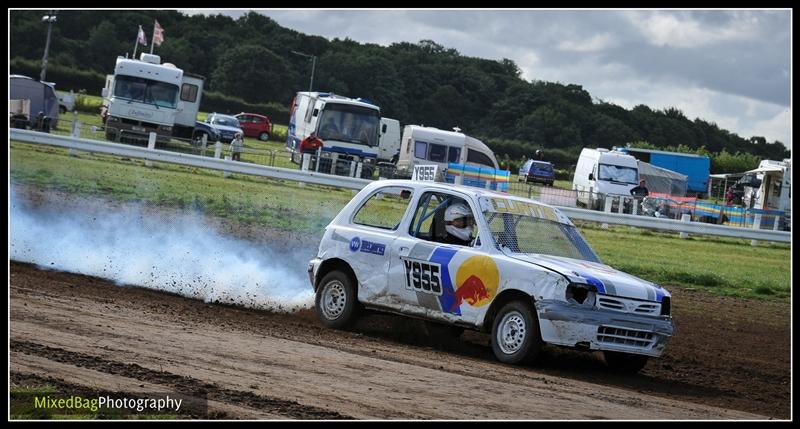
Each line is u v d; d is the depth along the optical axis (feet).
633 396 32.63
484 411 27.48
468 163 174.29
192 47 409.90
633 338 36.24
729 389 37.37
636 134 393.29
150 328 36.40
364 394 28.35
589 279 35.91
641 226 115.24
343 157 157.28
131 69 158.51
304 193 113.19
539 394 30.76
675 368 41.14
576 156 327.67
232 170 122.42
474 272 37.78
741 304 66.69
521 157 319.68
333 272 42.52
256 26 450.71
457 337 42.80
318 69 391.24
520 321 36.22
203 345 33.94
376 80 387.75
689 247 103.19
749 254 102.27
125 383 27.22
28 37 367.86
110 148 124.88
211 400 26.05
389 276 40.45
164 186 102.58
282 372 30.53
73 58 366.02
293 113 182.80
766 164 184.65
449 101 394.93
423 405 27.55
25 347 30.63
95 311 39.09
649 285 37.76
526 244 38.86
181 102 174.50
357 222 42.78
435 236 40.16
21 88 159.43
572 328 35.12
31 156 117.39
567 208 114.93
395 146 188.65
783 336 54.29
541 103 394.52
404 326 43.93
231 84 376.48
